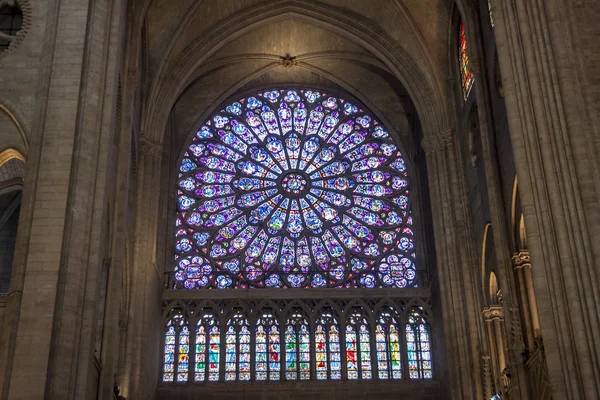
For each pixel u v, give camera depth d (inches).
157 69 1558.8
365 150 1841.8
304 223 1748.3
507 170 1196.5
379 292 1651.1
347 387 1566.2
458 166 1517.0
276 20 1696.6
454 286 1453.0
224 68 1818.4
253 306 1632.6
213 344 1601.9
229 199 1771.7
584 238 929.5
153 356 1507.1
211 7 1603.1
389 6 1598.2
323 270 1695.4
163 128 1557.6
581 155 960.9
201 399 1546.5
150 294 1451.8
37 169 992.9
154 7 1517.0
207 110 1841.8
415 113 1809.8
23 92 1061.1
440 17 1571.1
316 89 1899.6
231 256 1705.2
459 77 1528.1
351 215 1755.7
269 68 1847.9
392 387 1568.7
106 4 1114.7
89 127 1031.0
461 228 1464.1
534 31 1038.4
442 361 1540.4
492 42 1280.8
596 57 1016.9
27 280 936.3
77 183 994.1
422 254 1713.8
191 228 1732.3
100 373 1079.0
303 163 1825.8
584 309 901.8
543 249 949.8
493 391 1286.9
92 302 957.8
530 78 1016.2
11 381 886.4
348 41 1764.3
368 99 1861.5
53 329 915.4
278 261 1700.3
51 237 959.0
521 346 1110.4
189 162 1808.6
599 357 874.8
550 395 1019.9
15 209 1486.2
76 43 1069.8
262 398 1553.9
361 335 1619.1
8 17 1146.7
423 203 1742.1
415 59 1624.0
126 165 1229.1
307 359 1598.2
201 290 1638.8
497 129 1250.6
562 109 991.6
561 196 956.6
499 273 1183.6
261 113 1881.2
